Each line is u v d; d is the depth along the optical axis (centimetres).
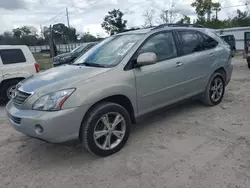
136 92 367
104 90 327
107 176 297
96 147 328
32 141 411
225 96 604
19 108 330
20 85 366
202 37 491
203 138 377
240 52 2641
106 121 336
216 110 499
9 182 300
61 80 328
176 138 384
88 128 319
